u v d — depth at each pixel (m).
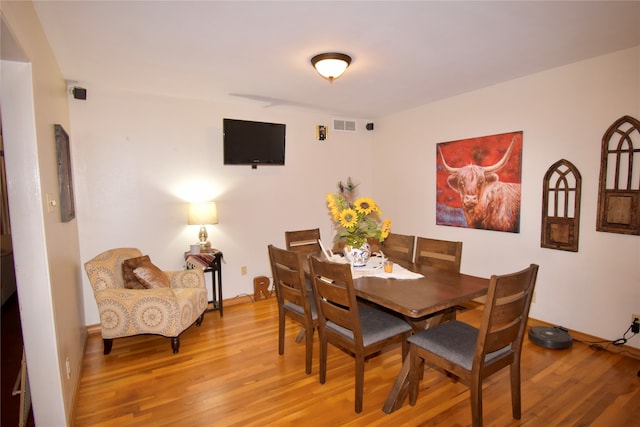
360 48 2.44
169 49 2.41
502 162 3.39
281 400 2.20
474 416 1.76
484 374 1.76
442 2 1.84
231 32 2.15
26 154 1.65
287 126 4.40
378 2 1.83
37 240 1.69
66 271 2.31
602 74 2.68
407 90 3.54
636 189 2.54
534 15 2.00
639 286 2.59
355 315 1.99
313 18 1.99
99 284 2.81
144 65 2.72
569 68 2.86
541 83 3.05
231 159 3.91
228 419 2.03
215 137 3.91
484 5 1.88
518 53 2.60
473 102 3.62
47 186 1.87
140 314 2.79
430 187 4.20
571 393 2.21
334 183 4.80
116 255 3.02
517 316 1.82
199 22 2.02
